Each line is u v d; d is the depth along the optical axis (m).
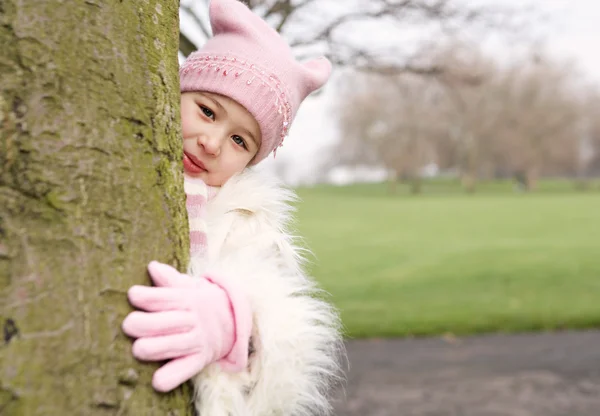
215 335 1.29
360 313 10.18
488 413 5.45
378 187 72.38
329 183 82.75
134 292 1.17
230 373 1.39
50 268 1.07
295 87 1.93
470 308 10.37
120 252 1.17
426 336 8.70
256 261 1.57
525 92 60.25
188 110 1.79
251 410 1.45
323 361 1.59
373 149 64.62
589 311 9.86
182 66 1.85
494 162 67.50
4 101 1.08
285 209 1.86
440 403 5.67
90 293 1.11
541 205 39.62
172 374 1.20
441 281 13.54
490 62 51.22
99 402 1.09
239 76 1.79
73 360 1.07
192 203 1.69
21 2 1.10
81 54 1.15
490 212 34.50
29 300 1.04
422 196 57.75
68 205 1.11
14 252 1.05
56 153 1.10
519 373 6.64
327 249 19.94
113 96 1.18
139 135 1.23
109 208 1.16
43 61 1.11
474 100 57.53
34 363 1.03
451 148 63.38
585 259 16.11
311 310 1.56
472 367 6.92
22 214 1.07
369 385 6.23
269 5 4.58
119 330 1.14
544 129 61.62
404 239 22.39
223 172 1.79
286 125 1.92
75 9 1.15
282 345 1.46
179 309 1.22
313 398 1.56
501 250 18.44
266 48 1.85
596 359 7.16
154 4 1.31
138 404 1.15
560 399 5.79
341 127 62.12
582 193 61.56
